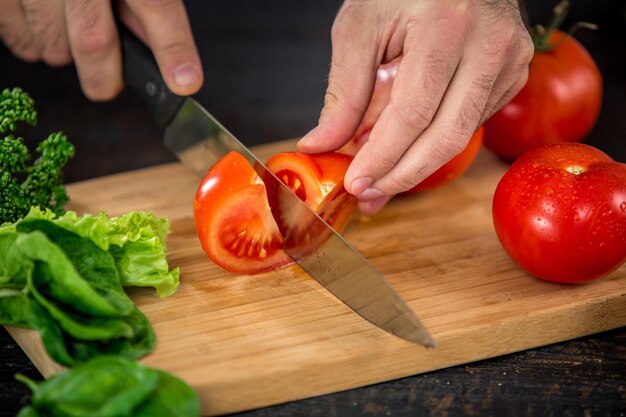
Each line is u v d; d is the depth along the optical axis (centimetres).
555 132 71
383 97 60
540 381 53
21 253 50
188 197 68
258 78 86
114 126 79
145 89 69
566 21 93
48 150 62
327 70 88
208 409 50
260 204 57
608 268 56
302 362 51
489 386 53
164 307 55
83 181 70
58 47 73
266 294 57
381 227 65
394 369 53
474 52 57
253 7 99
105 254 54
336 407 51
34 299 51
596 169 56
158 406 46
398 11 58
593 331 57
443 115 57
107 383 45
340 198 61
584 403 51
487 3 57
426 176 58
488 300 56
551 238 55
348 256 54
